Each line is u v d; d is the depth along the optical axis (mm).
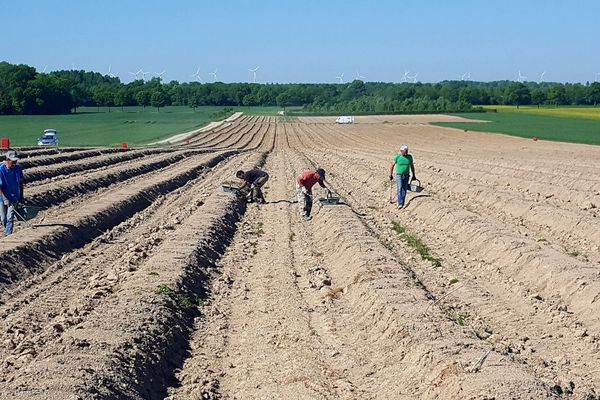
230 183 31500
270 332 12906
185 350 12141
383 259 16516
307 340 12383
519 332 12805
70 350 10641
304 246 20266
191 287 15266
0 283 15438
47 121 115812
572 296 14227
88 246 19938
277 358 11648
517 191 30391
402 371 10680
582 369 11078
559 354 11719
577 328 12727
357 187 34344
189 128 101500
